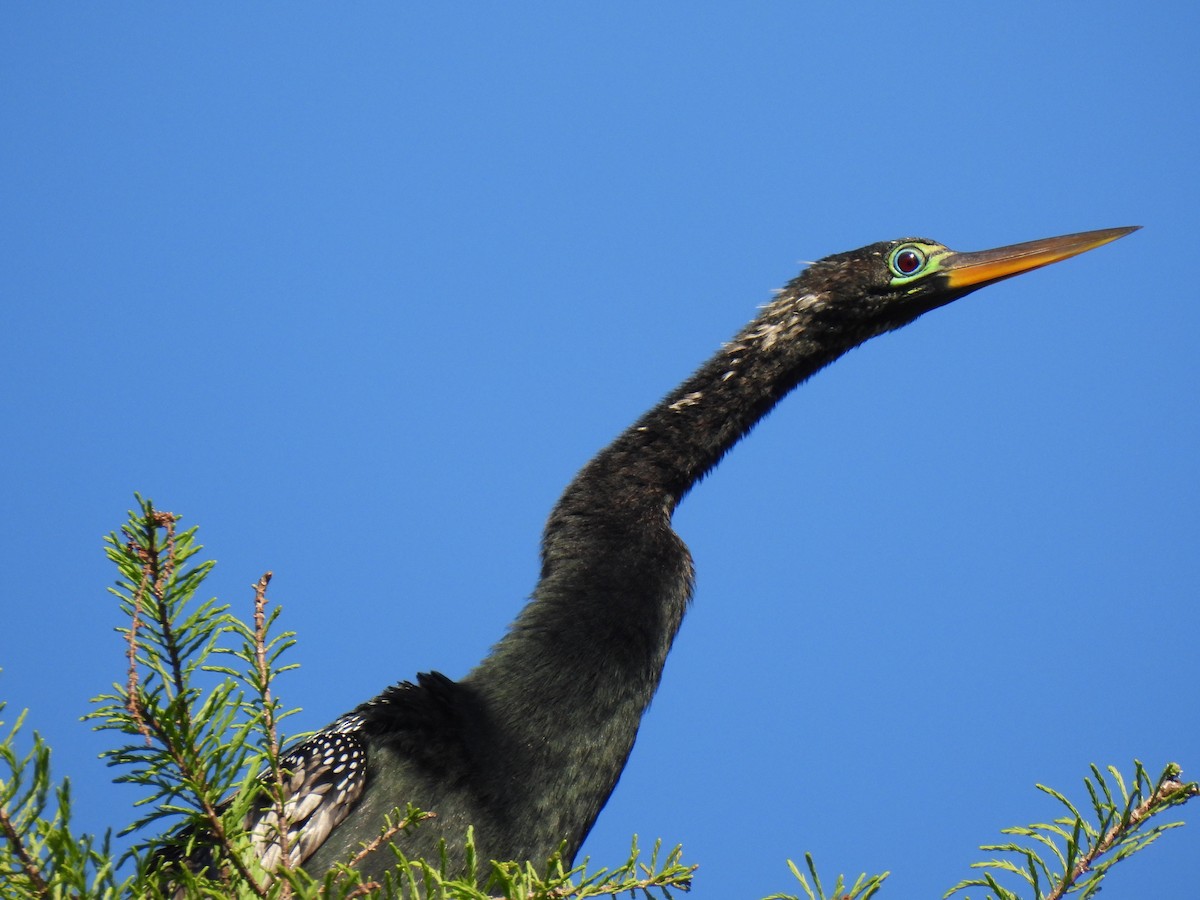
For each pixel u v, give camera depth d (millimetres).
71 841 7219
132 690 7891
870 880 8023
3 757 7336
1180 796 7914
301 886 7480
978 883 8234
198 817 8180
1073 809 8094
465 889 7117
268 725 8445
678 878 7984
